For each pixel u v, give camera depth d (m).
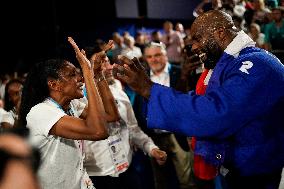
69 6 12.09
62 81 2.14
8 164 0.80
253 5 6.55
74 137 2.02
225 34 1.94
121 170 2.76
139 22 11.45
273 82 1.81
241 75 1.80
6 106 3.83
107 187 2.72
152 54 3.76
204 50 2.00
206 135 1.81
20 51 12.24
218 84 1.89
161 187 3.86
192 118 1.79
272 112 1.84
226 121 1.78
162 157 2.98
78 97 2.21
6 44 12.25
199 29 1.98
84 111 2.48
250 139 1.88
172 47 8.16
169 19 10.60
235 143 1.93
